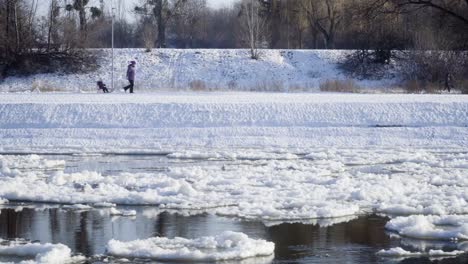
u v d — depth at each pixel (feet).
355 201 104.88
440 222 91.20
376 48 387.34
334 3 453.58
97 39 446.60
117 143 185.47
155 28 531.09
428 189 112.47
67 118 205.16
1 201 105.70
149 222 93.35
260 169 135.95
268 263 74.84
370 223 92.84
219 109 206.69
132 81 294.25
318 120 201.36
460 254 78.02
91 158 160.86
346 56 397.19
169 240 82.74
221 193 110.93
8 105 211.41
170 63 390.01
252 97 249.34
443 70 339.57
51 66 382.42
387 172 134.82
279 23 486.38
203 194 109.50
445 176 126.72
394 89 334.85
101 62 388.37
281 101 220.64
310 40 534.78
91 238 85.40
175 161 154.40
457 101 218.59
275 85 338.75
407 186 115.14
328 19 466.70
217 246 80.69
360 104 208.64
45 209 101.65
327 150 169.78
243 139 186.80
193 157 159.74
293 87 343.26
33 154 166.50
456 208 98.07
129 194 108.27
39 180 124.88
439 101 218.18
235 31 559.79
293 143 183.21
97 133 194.18
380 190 110.01
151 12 519.60
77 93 296.51
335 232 88.02
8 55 380.78
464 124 197.57
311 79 379.35
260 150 171.94
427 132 189.37
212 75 379.76
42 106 210.59
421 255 77.56
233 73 381.60
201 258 75.72
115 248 78.69
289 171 132.77
